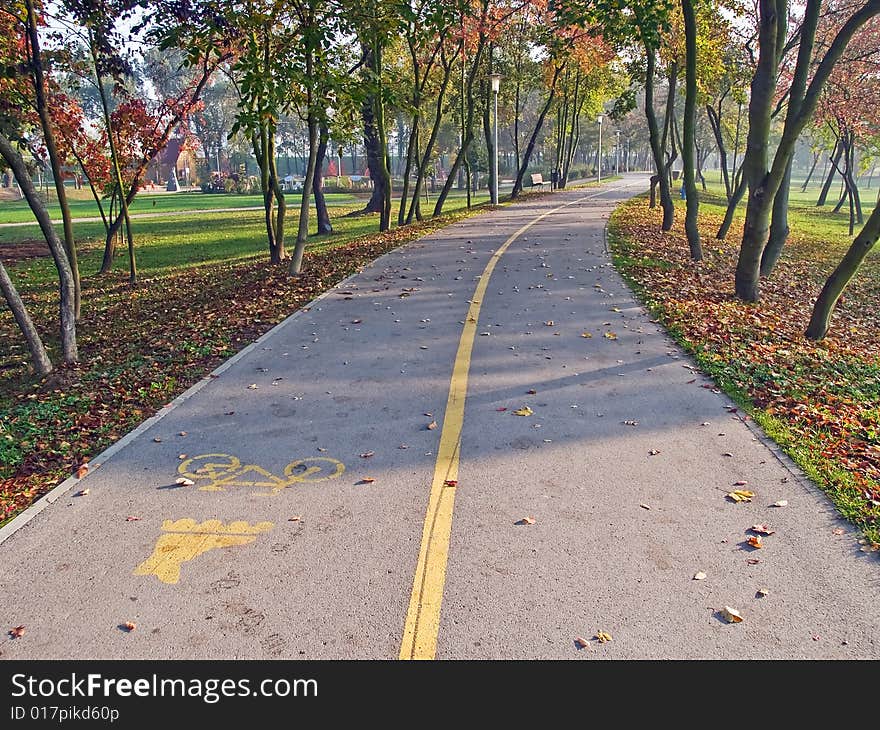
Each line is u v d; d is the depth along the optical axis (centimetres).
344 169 10881
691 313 932
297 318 952
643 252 1437
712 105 3142
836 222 3203
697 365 725
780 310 1084
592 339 823
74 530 439
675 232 1836
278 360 771
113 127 1622
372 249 1555
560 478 489
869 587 369
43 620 358
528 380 689
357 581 380
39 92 1073
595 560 395
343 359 769
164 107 1670
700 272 1301
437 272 1240
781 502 452
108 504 469
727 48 2169
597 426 575
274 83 1066
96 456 545
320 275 1263
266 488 485
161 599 371
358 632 343
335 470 509
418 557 400
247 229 2803
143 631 348
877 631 338
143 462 530
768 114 1046
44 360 823
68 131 1565
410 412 613
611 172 8612
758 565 388
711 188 5603
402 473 501
